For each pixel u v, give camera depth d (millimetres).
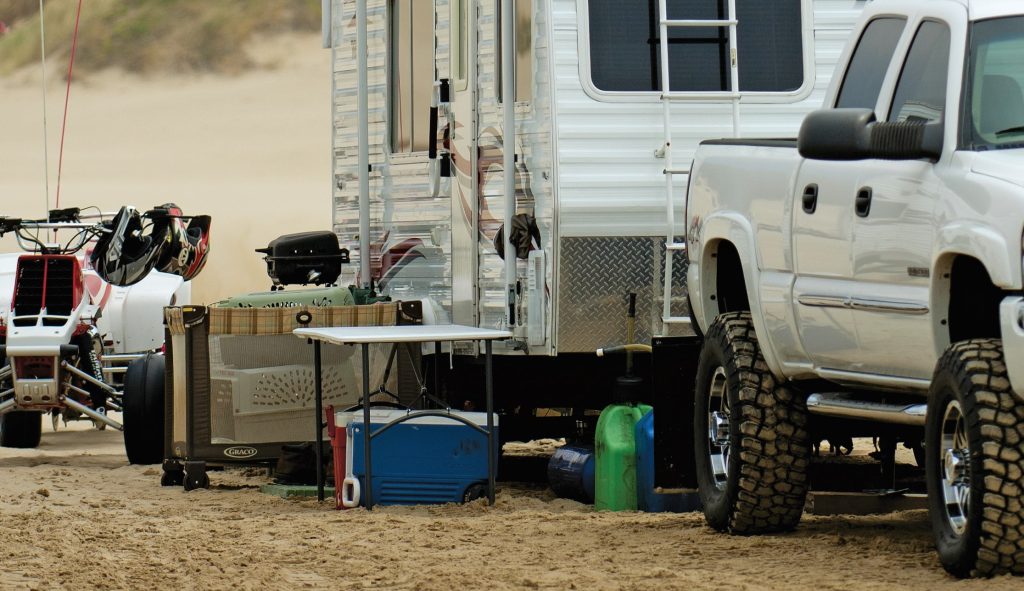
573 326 28094
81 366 36906
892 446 24188
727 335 23828
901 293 20156
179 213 37656
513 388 31219
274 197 134250
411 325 30297
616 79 28094
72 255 36562
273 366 30484
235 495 29891
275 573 21359
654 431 25391
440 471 27828
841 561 21016
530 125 28594
